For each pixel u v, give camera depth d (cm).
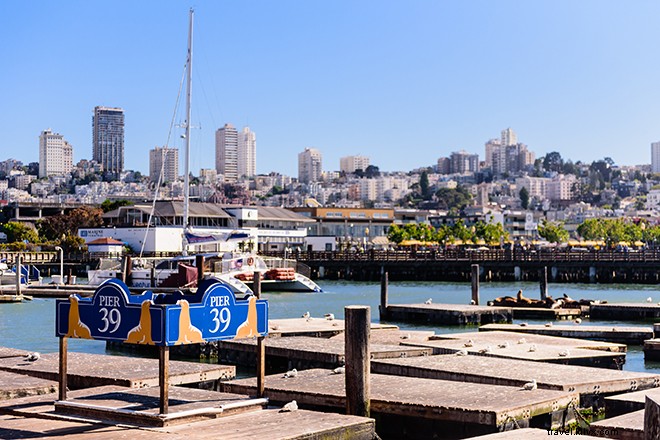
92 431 1402
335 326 3294
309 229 14312
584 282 8606
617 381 1931
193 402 1565
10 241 12619
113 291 1513
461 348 2580
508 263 8862
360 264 9312
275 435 1352
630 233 16925
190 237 6481
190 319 1491
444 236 15238
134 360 2216
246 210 10694
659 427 820
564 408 1720
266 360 2633
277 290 6756
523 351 2525
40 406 1605
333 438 1417
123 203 14150
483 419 1565
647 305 4447
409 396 1711
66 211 16112
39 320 4425
